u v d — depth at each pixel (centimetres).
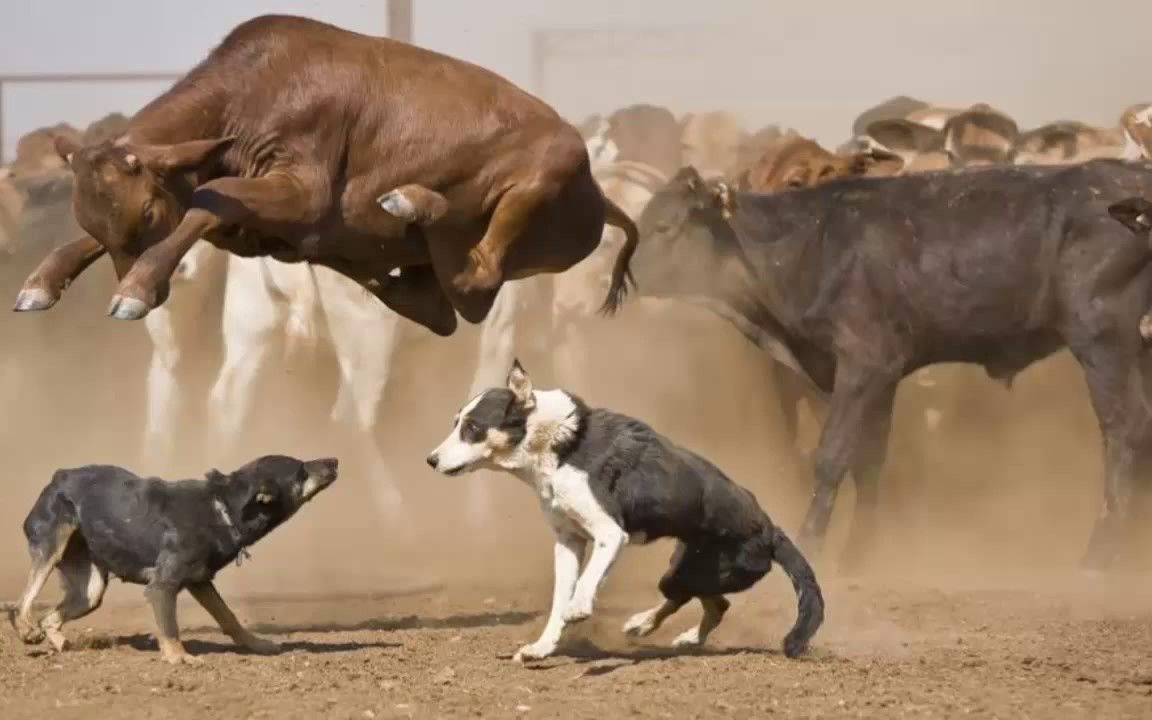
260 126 1175
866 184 1688
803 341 1691
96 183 1125
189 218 1122
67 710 921
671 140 2897
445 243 1224
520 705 934
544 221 1245
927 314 1652
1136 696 966
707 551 1071
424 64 1229
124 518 1061
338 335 1778
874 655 1101
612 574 1506
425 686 984
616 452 1041
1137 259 1608
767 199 1695
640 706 926
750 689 973
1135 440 1605
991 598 1376
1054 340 1675
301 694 961
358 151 1198
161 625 1056
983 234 1645
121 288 1082
